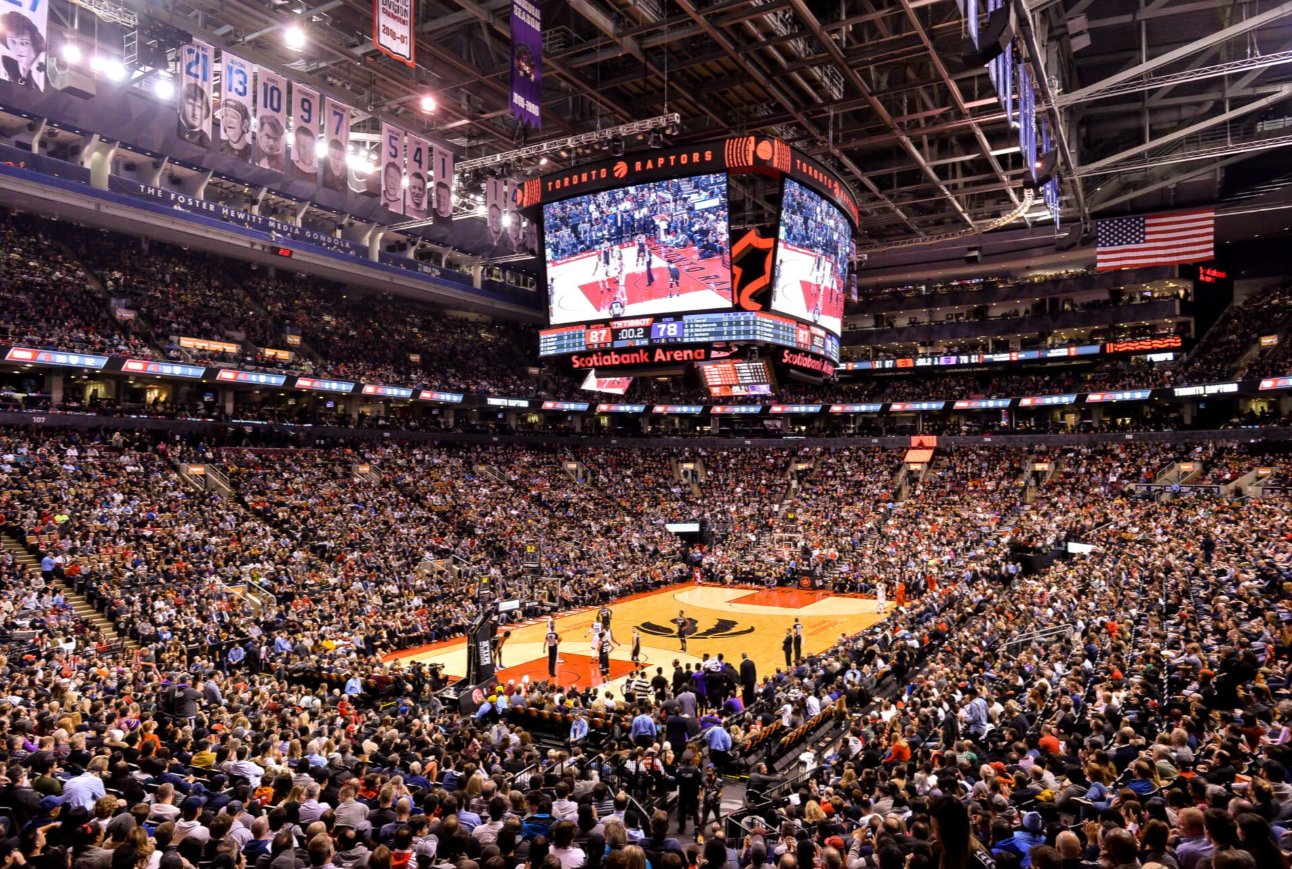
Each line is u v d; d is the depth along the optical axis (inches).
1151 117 1919.3
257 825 317.1
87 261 1872.5
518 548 1800.0
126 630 1015.0
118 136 1702.8
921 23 1323.8
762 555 1889.8
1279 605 669.9
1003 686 660.7
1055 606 975.6
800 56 1469.0
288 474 1777.8
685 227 1162.6
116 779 368.2
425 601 1379.2
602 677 1068.5
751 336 1136.2
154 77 1507.1
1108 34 1601.9
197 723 544.1
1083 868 258.7
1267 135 1882.4
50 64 1362.0
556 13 1378.0
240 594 1200.8
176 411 1753.2
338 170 1314.0
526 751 587.5
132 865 239.5
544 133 1793.8
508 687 881.5
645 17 1331.2
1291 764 312.2
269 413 1962.4
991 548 1621.6
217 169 1889.8
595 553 1830.7
